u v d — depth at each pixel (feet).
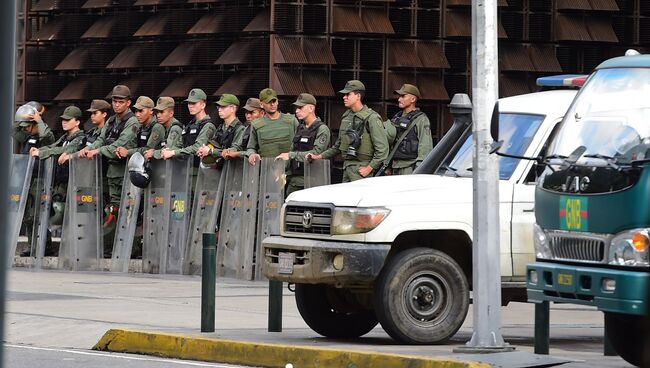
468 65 202.69
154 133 150.30
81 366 74.54
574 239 68.28
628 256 64.59
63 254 156.35
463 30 200.13
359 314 90.17
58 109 226.58
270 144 140.56
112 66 216.74
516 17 204.23
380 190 84.53
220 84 204.33
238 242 141.49
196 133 146.72
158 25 209.87
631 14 209.87
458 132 95.96
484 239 72.84
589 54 209.05
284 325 97.60
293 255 86.02
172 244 148.15
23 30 226.58
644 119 68.64
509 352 72.02
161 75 213.46
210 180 144.87
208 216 144.97
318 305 89.51
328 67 195.42
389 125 132.26
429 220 83.46
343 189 86.63
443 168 91.81
